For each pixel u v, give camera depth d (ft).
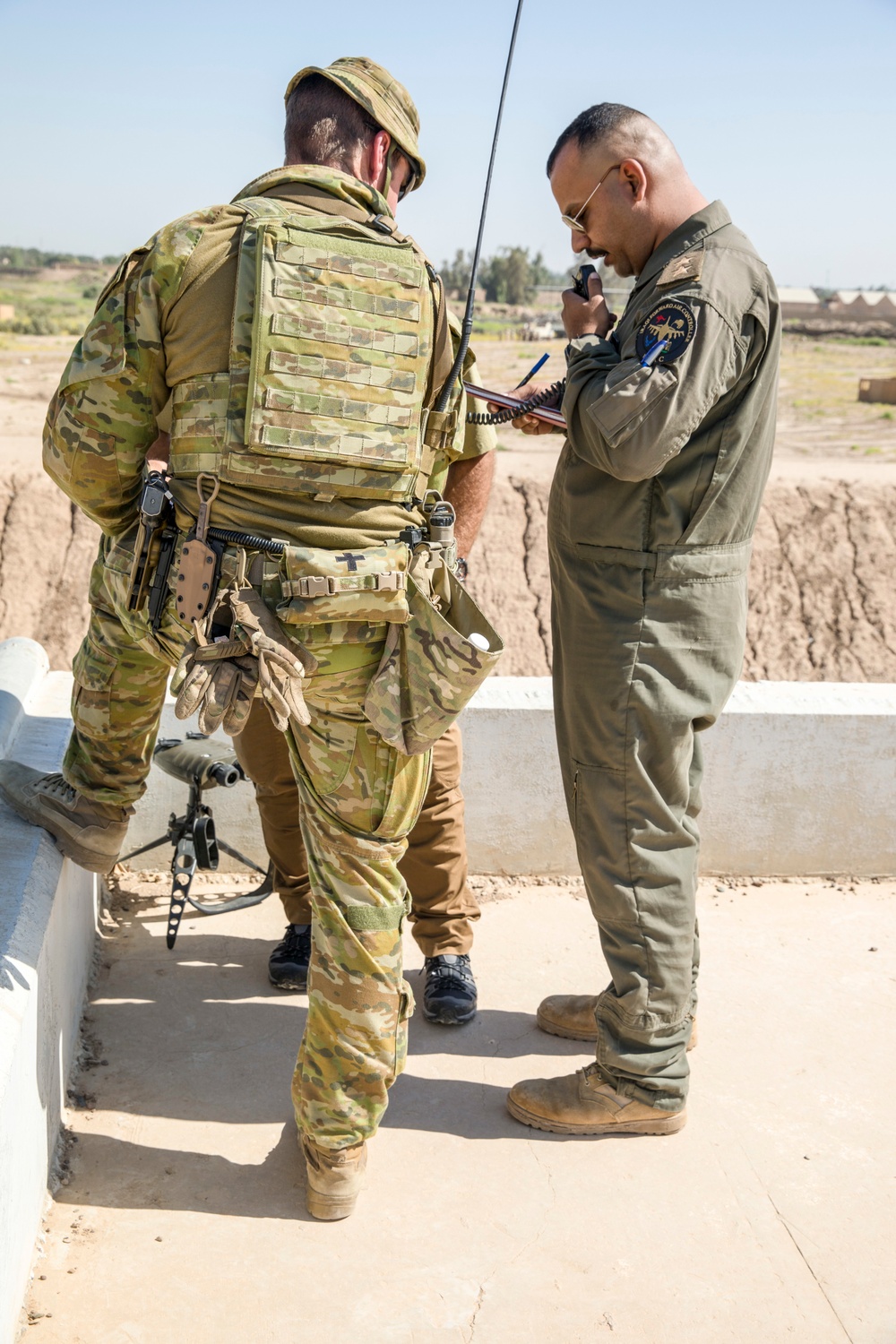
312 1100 6.98
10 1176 5.95
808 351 199.21
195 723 11.32
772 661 56.44
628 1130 8.11
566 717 7.84
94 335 6.32
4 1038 6.08
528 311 218.79
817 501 61.57
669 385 6.61
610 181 7.34
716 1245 7.11
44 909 7.37
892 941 10.80
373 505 6.53
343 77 6.66
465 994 9.45
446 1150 7.95
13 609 52.95
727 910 11.27
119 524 7.07
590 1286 6.75
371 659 6.59
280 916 11.07
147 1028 9.18
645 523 7.32
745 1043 9.23
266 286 5.96
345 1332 6.34
